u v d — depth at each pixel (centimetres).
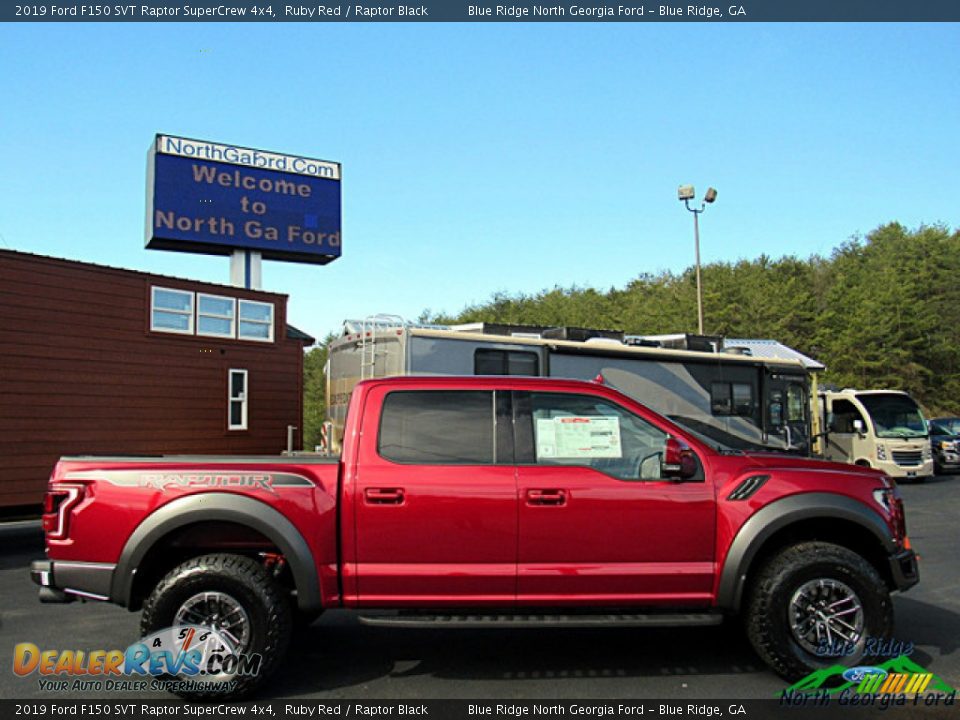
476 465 492
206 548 517
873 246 6450
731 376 1539
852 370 4216
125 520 475
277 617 470
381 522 480
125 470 484
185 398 1195
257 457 502
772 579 484
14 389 967
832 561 484
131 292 1127
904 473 1895
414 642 598
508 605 484
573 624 469
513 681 503
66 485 482
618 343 1402
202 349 1229
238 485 479
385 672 524
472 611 487
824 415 1906
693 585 488
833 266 6022
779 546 521
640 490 489
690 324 4312
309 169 2191
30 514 973
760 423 1567
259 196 2100
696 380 1484
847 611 486
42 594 484
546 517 483
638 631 630
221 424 1250
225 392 1260
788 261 5356
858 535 526
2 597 768
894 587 518
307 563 473
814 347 4297
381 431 501
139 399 1127
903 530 512
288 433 1358
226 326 1273
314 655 564
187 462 489
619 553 486
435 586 480
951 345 4600
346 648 582
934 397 4475
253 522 472
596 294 6156
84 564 475
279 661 472
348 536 480
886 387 4197
